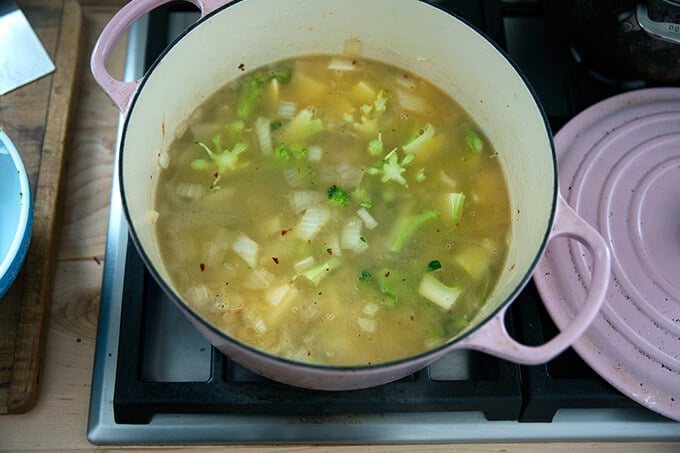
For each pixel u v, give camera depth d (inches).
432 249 26.1
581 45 30.2
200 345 27.6
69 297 28.9
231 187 26.6
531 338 26.8
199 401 25.9
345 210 26.5
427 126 28.0
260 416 26.7
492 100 26.9
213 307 24.7
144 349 27.2
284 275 25.4
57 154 29.7
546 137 24.1
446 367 27.5
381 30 27.8
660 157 28.4
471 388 26.2
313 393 26.2
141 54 31.0
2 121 30.1
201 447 27.2
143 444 26.9
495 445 27.4
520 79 25.0
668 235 27.4
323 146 27.5
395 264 25.8
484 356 27.5
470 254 25.9
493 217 26.6
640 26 27.1
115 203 29.1
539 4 32.4
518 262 24.3
